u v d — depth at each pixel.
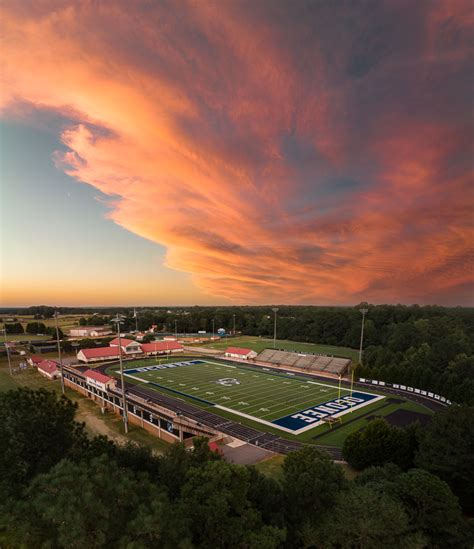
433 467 32.47
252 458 45.75
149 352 135.12
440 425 34.25
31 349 139.12
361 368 93.94
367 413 66.12
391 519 20.17
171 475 23.50
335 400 74.44
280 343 173.50
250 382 90.44
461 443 31.83
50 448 25.12
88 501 15.84
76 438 27.83
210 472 20.20
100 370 105.75
